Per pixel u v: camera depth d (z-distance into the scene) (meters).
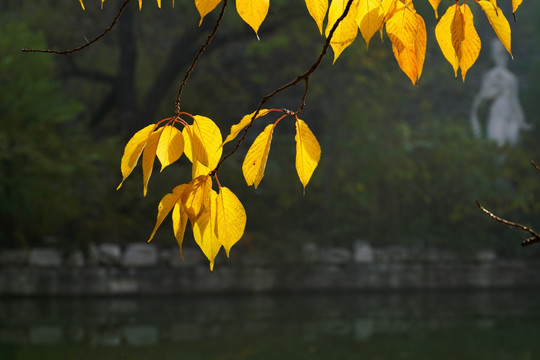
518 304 13.98
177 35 20.94
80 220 15.92
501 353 8.48
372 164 19.28
